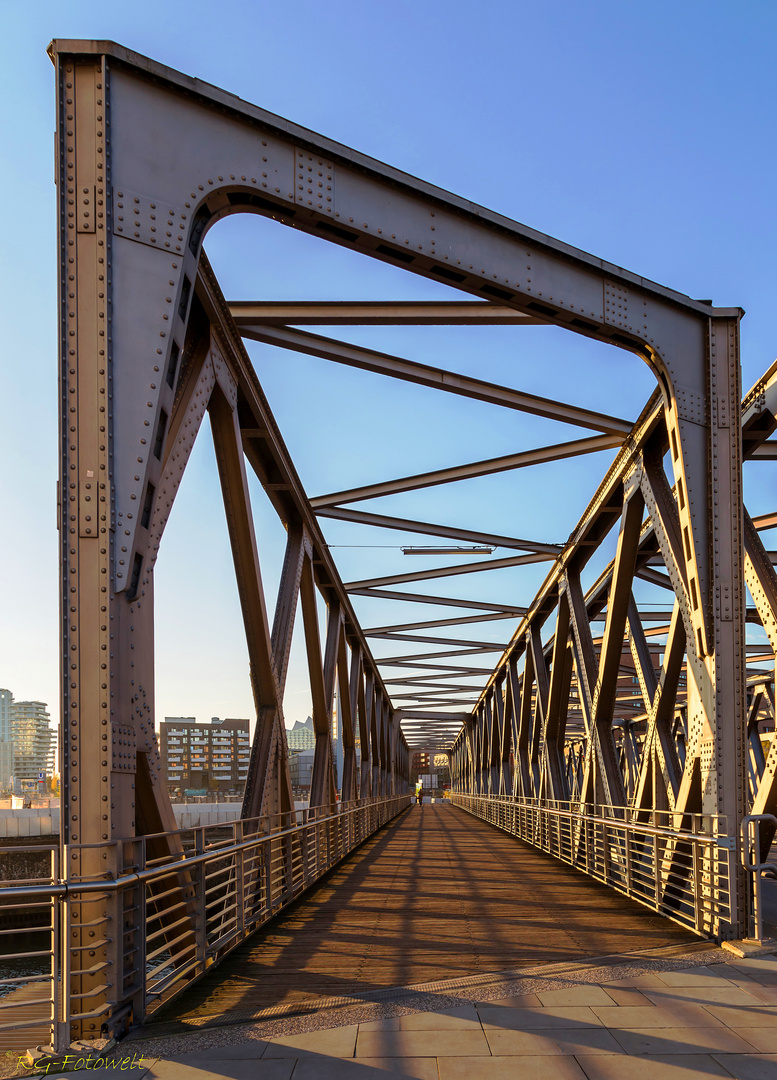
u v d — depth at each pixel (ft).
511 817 87.97
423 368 37.52
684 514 29.81
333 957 24.62
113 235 19.25
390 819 123.95
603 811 44.78
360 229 24.08
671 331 30.32
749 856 25.68
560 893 39.11
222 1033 16.90
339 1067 14.85
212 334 27.37
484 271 26.45
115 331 18.88
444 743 292.40
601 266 28.78
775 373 33.19
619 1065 14.76
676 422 30.01
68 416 18.17
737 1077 14.20
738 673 28.30
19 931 15.57
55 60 19.33
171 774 337.72
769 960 22.79
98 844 16.25
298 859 39.73
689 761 29.86
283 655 42.06
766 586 33.65
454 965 23.22
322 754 55.01
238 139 21.97
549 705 64.08
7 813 98.73
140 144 20.06
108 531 17.89
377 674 112.88
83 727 17.22
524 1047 15.76
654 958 23.32
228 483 31.78
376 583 76.18
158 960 27.14
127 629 18.57
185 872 22.48
